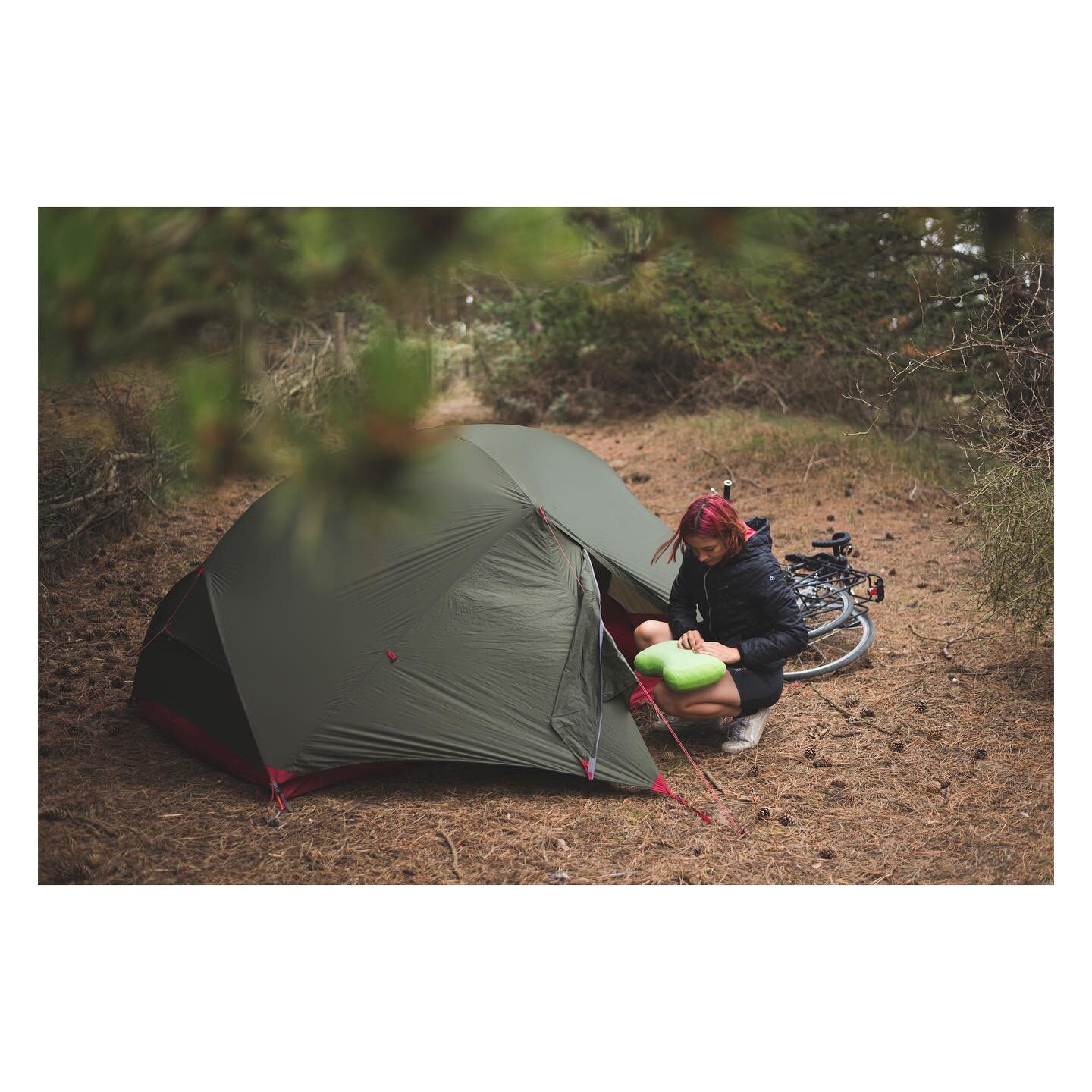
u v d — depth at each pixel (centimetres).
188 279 153
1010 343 585
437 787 438
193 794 431
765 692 451
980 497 551
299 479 154
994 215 620
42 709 508
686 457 1035
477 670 439
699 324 1223
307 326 798
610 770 429
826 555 601
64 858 380
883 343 1073
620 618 558
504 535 466
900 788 428
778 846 392
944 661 542
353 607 448
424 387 151
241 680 447
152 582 690
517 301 1349
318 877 374
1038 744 457
